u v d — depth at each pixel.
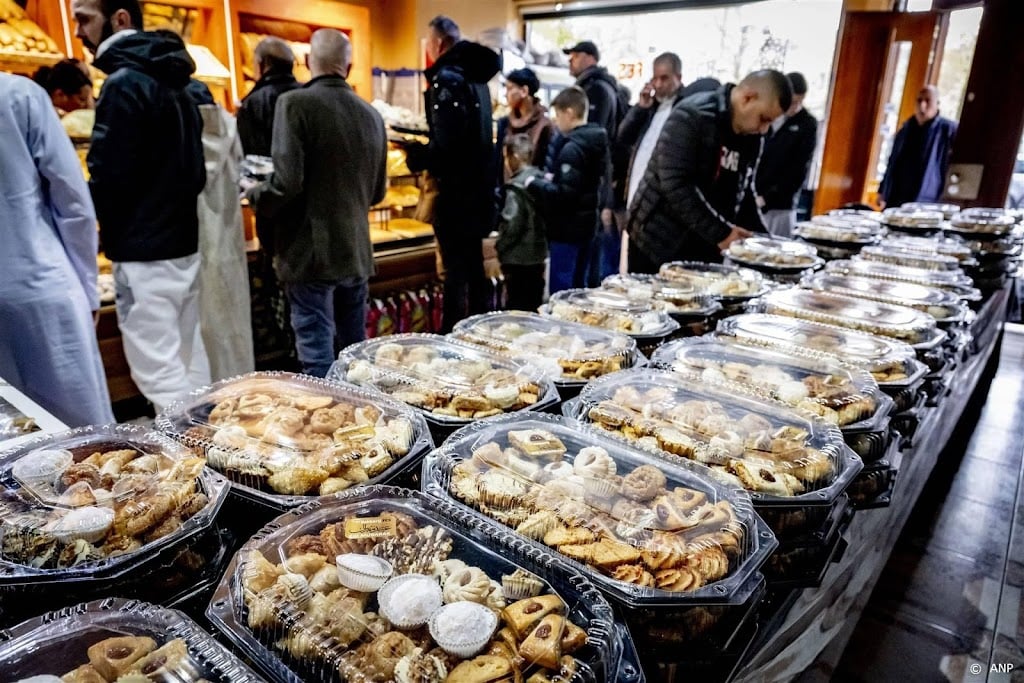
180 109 2.41
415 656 0.64
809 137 4.23
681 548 0.80
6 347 1.93
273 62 3.25
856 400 1.25
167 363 2.66
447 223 3.25
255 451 0.97
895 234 3.14
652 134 3.83
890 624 1.78
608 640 0.68
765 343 1.58
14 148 1.82
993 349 2.85
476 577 0.75
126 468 0.88
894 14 4.73
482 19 5.19
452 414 1.20
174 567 0.78
